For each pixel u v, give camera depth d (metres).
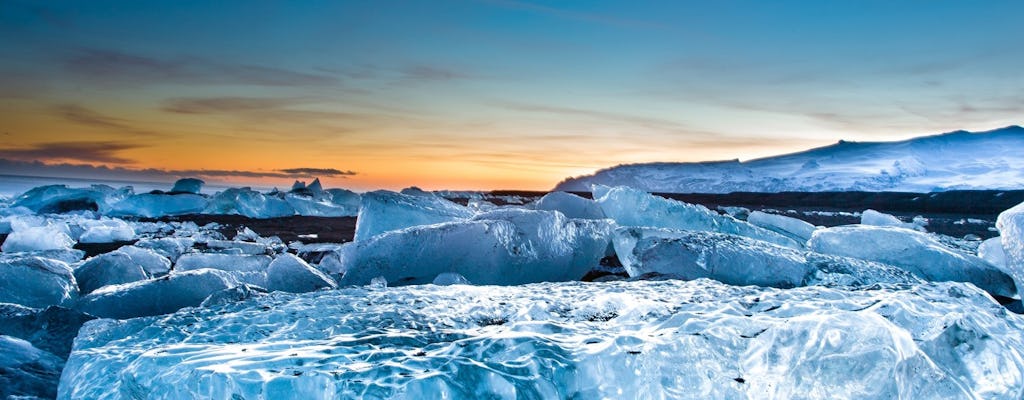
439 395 2.38
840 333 2.62
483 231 6.42
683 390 2.57
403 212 8.48
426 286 5.16
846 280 5.82
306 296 4.64
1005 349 2.61
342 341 3.06
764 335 2.76
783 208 28.08
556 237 6.89
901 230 7.11
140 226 13.94
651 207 9.59
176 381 2.53
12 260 5.54
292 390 2.40
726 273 5.99
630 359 2.62
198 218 17.83
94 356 3.11
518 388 2.45
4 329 4.07
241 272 6.11
